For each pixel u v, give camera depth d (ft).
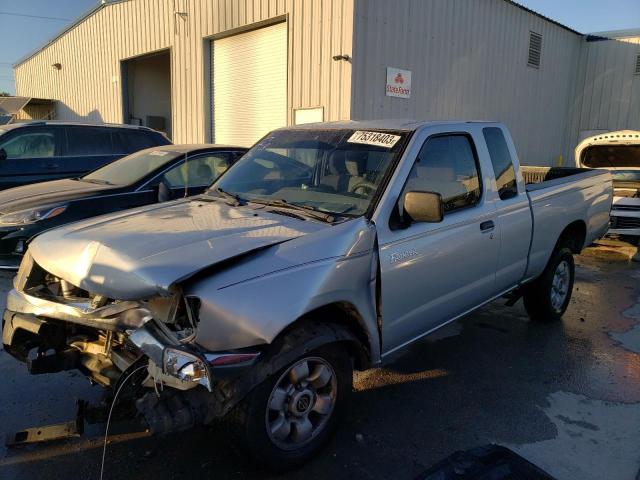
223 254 8.75
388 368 14.17
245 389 8.42
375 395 12.68
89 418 9.11
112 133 31.76
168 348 7.93
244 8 42.73
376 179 11.16
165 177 22.27
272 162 13.34
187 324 8.55
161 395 8.34
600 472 9.85
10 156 27.94
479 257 13.14
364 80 35.35
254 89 44.11
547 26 53.06
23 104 85.10
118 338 9.73
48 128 29.45
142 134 33.06
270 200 12.00
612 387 13.24
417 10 38.14
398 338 11.28
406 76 38.14
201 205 12.07
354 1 33.68
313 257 9.29
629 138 28.86
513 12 47.88
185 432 10.93
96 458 10.10
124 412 9.09
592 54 58.29
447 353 15.19
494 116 48.29
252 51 43.75
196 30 48.62
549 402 12.46
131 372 8.75
